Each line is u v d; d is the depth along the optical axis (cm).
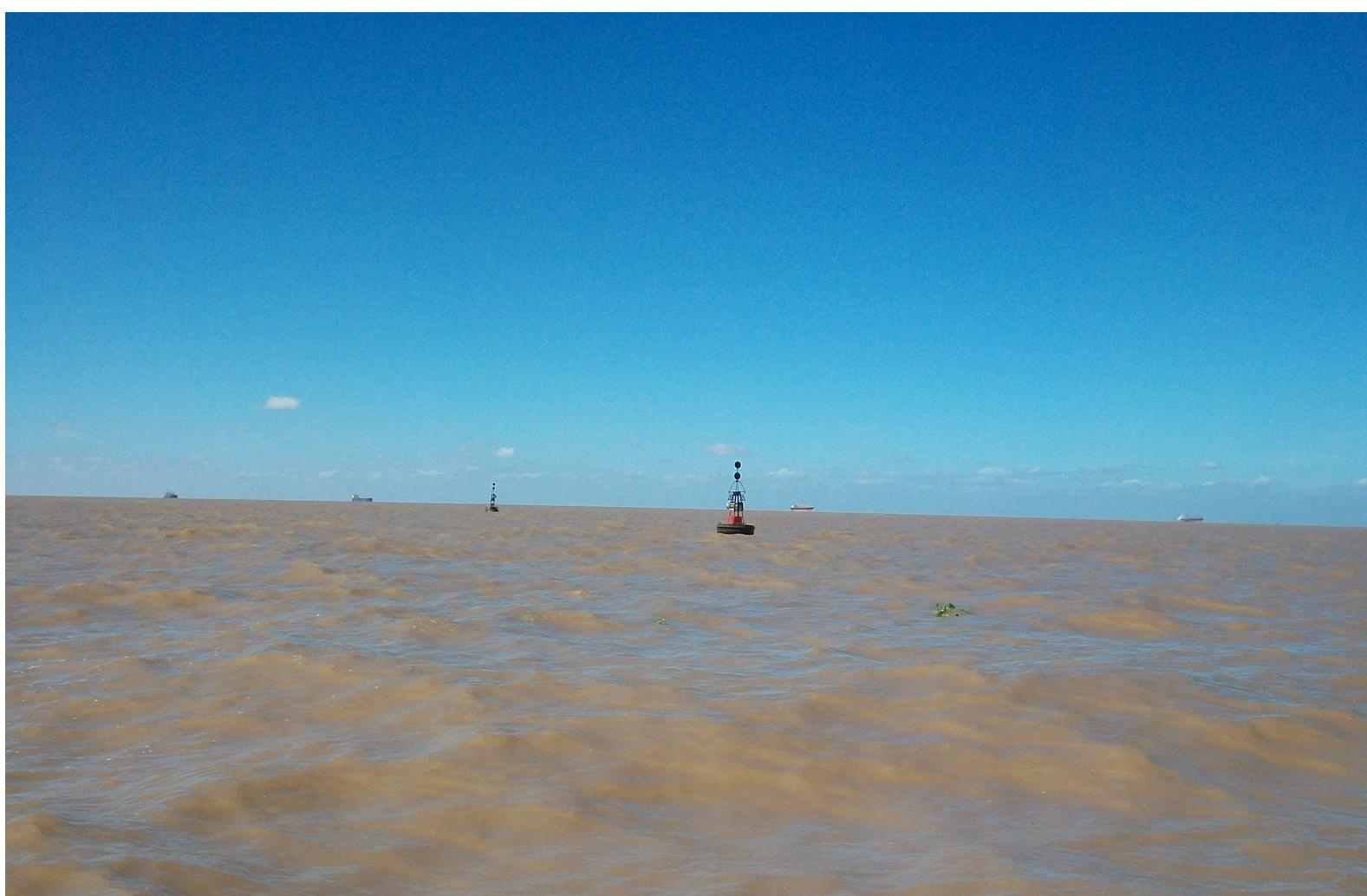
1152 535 4616
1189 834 696
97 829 652
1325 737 950
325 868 611
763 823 709
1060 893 588
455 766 804
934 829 700
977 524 5881
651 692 1061
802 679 1140
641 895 580
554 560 2625
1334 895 593
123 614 1531
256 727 922
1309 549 3638
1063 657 1292
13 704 991
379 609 1595
